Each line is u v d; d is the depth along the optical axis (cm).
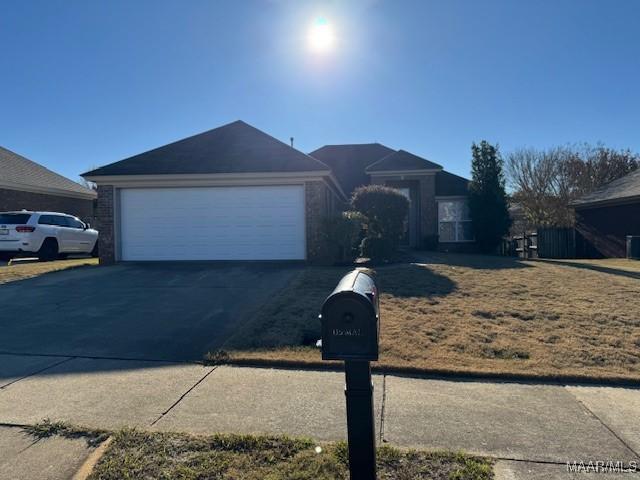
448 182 2169
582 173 2994
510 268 1138
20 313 768
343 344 260
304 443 349
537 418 401
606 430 378
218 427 379
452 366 521
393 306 759
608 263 1439
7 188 2023
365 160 2403
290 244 1328
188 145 1480
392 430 375
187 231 1351
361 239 1359
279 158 1363
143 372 512
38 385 473
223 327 681
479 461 326
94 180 1342
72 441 358
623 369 520
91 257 1783
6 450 345
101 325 696
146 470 316
